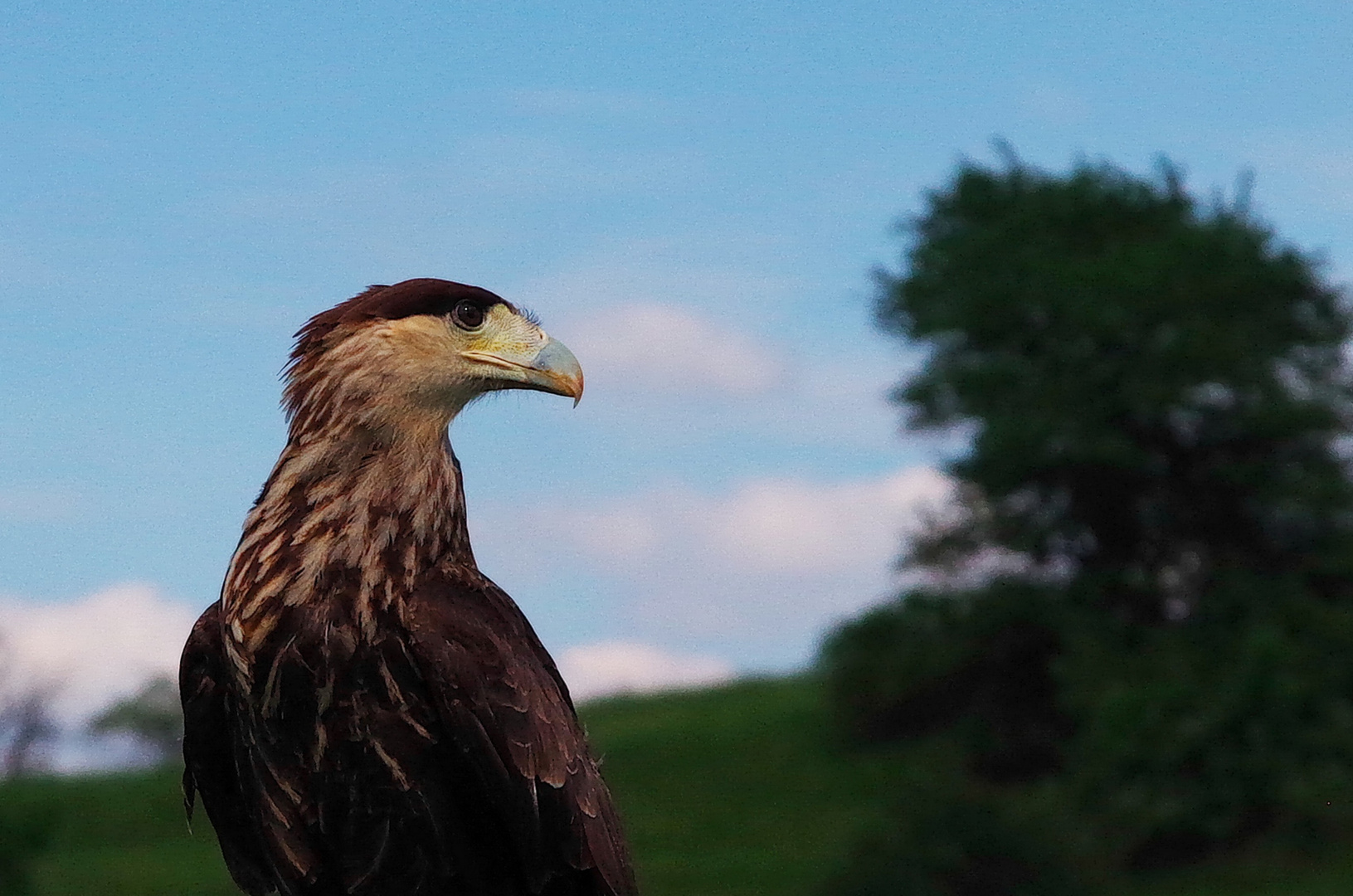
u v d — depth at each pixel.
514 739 5.43
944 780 22.08
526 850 5.51
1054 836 21.17
